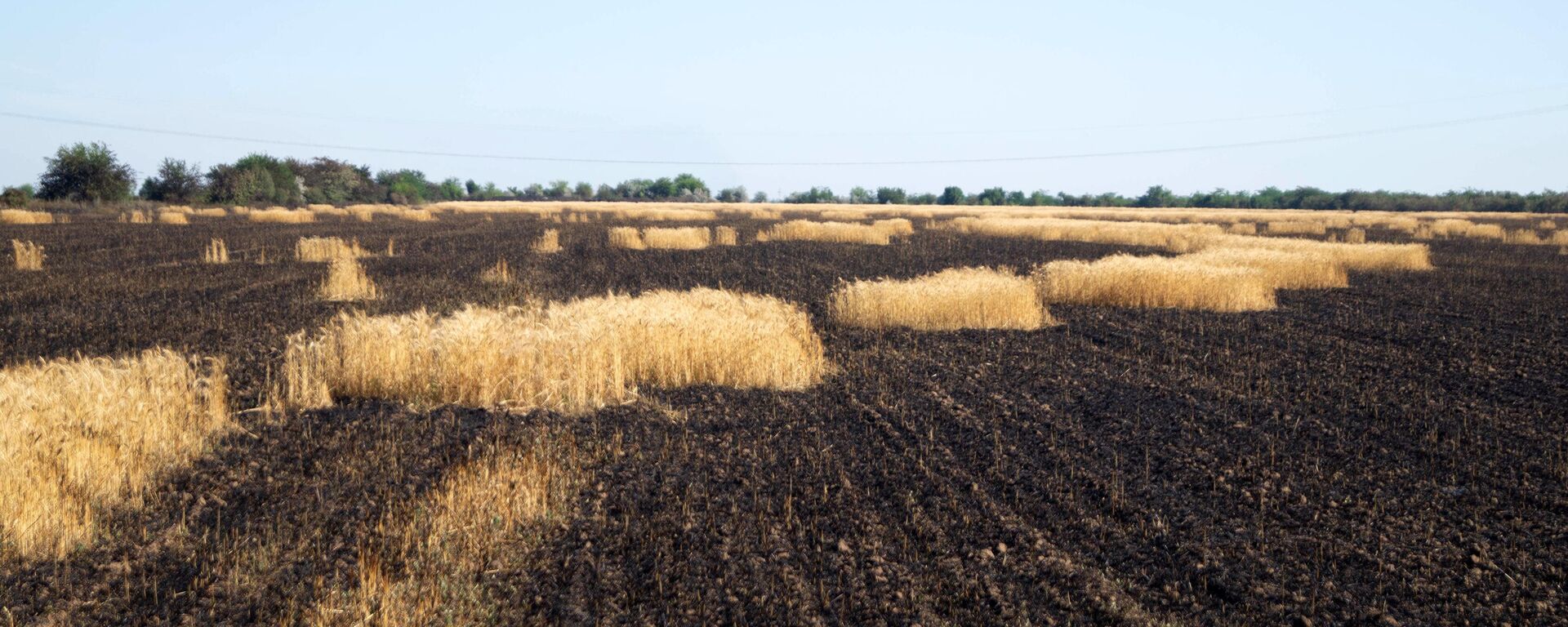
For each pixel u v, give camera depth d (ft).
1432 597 18.24
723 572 18.84
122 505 21.98
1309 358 43.34
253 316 51.83
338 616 16.46
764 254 103.60
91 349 41.75
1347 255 93.66
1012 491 23.94
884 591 18.06
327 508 22.02
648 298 45.57
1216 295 61.16
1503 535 21.34
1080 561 19.69
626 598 17.75
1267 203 388.16
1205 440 28.91
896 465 26.00
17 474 20.45
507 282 71.46
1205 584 18.66
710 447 27.66
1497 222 216.95
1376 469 26.11
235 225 151.74
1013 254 108.47
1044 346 45.42
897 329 50.52
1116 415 32.01
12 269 73.56
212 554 19.49
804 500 23.00
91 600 17.49
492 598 17.62
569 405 31.73
